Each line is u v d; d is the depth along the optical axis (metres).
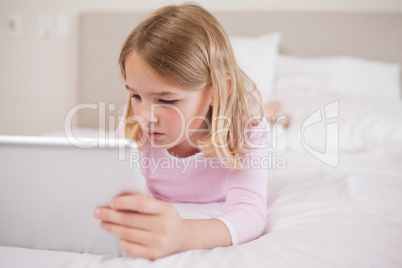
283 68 2.08
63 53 2.45
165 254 0.52
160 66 0.65
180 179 0.90
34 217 0.56
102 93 2.33
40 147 0.54
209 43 0.74
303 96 1.78
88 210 0.55
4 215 0.57
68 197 0.55
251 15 2.22
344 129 1.56
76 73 2.46
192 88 0.70
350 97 1.71
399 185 0.94
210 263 0.50
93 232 0.56
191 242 0.56
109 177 0.54
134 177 0.54
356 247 0.56
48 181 0.55
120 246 0.56
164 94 0.68
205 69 0.72
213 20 0.81
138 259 0.52
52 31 2.44
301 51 2.20
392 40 2.12
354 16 2.15
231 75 0.81
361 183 0.93
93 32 2.32
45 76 2.48
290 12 2.20
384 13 2.13
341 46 2.17
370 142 1.51
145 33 0.69
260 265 0.49
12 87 2.52
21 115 2.53
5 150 0.54
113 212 0.54
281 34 2.20
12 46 2.48
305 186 0.96
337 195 0.84
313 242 0.57
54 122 2.51
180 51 0.68
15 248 0.57
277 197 0.90
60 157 0.54
